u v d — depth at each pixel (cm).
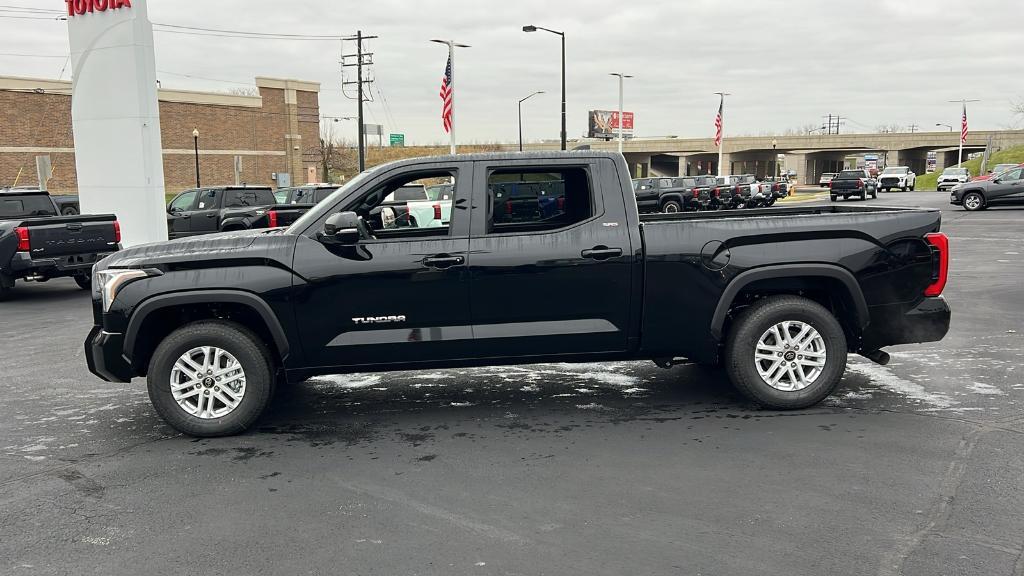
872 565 340
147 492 443
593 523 389
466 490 436
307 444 523
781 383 572
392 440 528
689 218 639
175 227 2045
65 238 1252
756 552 354
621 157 561
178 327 557
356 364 548
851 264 555
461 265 539
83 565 355
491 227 552
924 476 438
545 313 550
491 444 514
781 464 463
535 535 377
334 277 534
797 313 557
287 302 534
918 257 562
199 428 537
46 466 489
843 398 600
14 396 664
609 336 556
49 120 4894
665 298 552
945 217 2728
